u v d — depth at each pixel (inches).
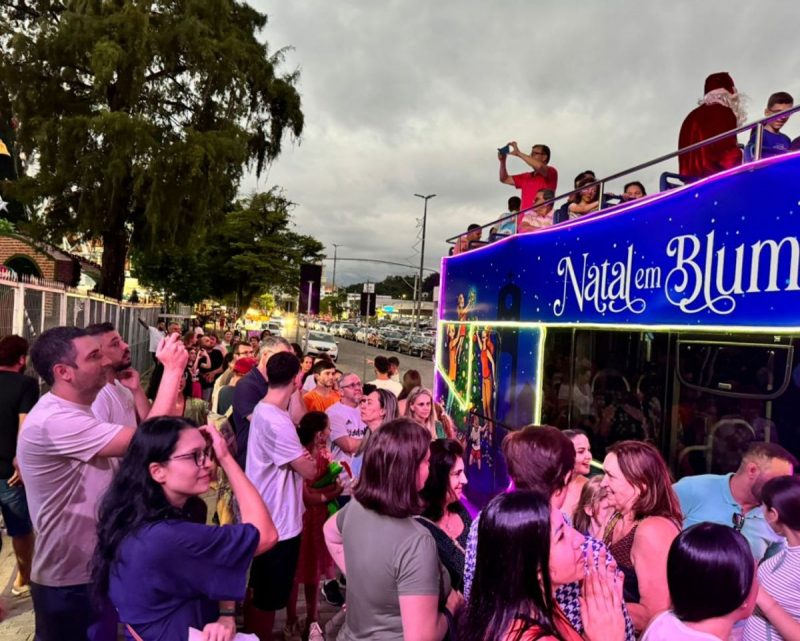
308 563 173.8
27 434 107.2
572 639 75.5
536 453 105.0
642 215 152.9
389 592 91.1
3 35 719.7
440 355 323.9
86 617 111.7
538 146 283.6
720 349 131.1
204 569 78.4
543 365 201.9
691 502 120.5
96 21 687.7
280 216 1513.3
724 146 165.9
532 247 214.2
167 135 743.1
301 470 147.8
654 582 99.5
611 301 165.3
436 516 124.6
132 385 141.9
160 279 1298.0
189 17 729.6
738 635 102.3
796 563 97.1
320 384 259.0
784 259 110.8
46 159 680.4
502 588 74.4
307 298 684.1
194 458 81.4
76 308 450.6
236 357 333.1
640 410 154.7
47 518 108.3
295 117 892.6
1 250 783.7
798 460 113.5
